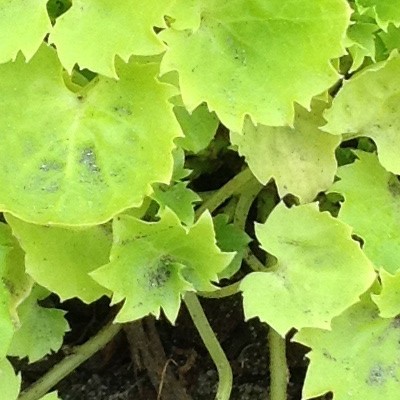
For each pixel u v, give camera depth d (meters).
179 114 0.39
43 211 0.36
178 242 0.36
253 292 0.37
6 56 0.35
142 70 0.37
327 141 0.40
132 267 0.37
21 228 0.38
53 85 0.37
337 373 0.38
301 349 0.47
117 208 0.36
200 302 0.47
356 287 0.38
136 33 0.36
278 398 0.43
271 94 0.38
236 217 0.44
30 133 0.37
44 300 0.46
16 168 0.37
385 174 0.40
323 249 0.38
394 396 0.38
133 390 0.47
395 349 0.39
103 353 0.48
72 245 0.39
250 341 0.48
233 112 0.37
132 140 0.37
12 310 0.38
